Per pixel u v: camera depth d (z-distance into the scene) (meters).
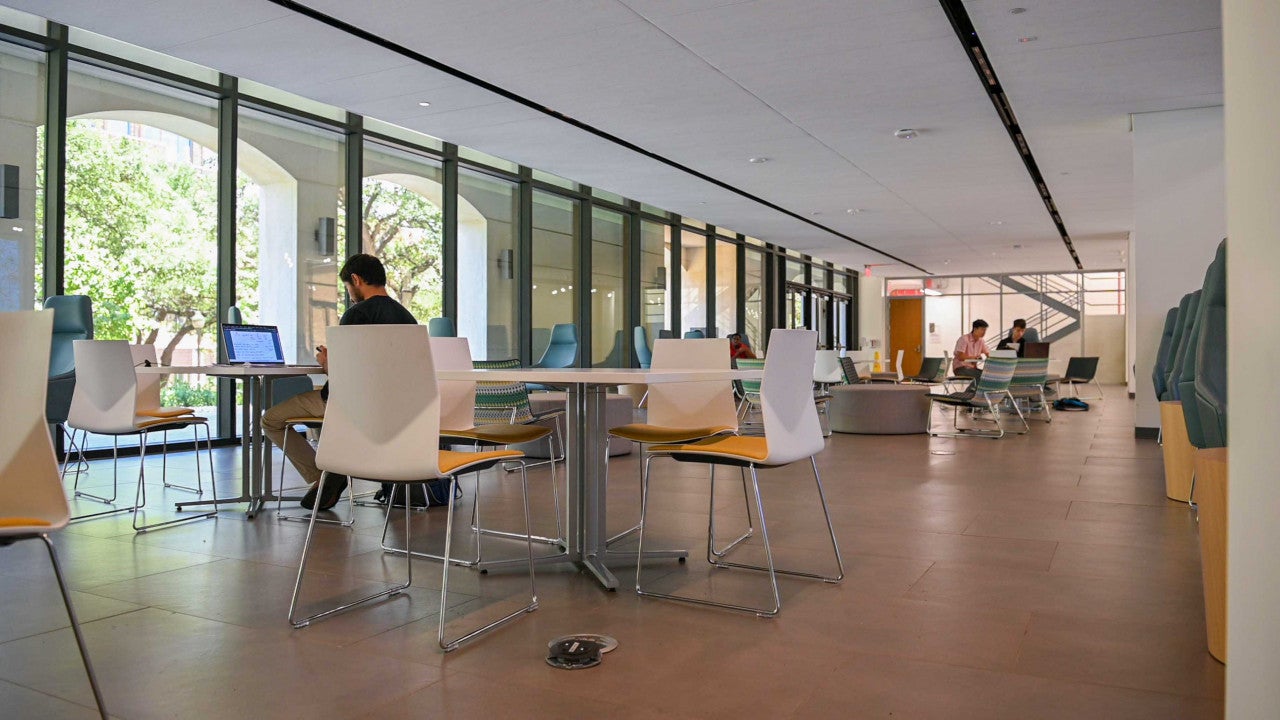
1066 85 6.55
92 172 6.98
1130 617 2.79
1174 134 7.37
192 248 7.68
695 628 2.70
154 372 4.52
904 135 8.02
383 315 4.21
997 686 2.21
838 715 2.03
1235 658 1.27
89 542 3.92
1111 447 7.61
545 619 2.80
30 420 1.87
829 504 4.86
